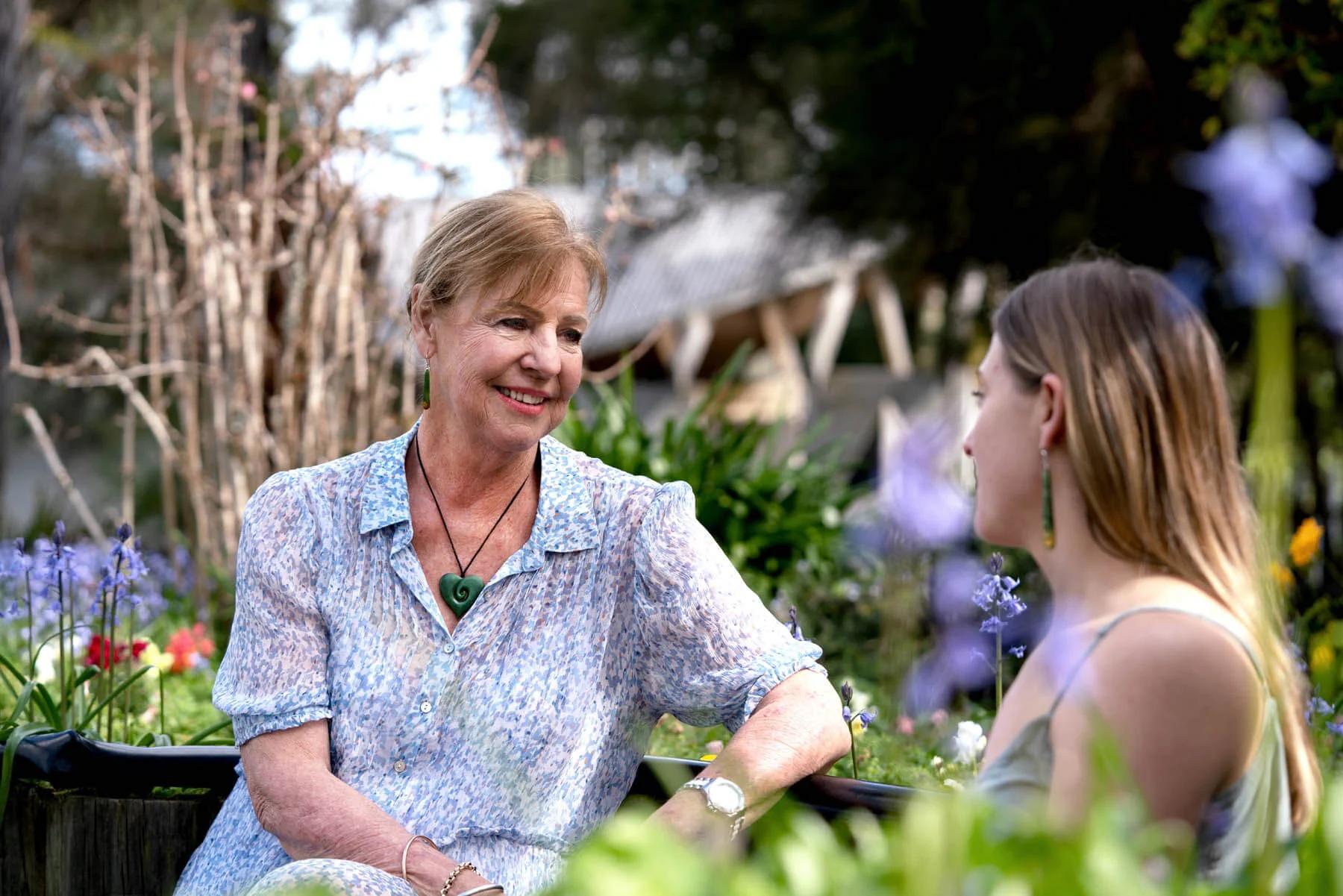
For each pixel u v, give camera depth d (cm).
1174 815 129
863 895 79
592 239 213
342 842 186
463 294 205
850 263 1449
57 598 275
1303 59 491
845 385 1529
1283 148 83
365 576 206
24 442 1094
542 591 206
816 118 1156
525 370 203
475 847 195
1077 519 143
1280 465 93
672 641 206
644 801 215
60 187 1072
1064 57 892
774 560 508
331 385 470
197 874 202
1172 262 836
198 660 365
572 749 202
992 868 79
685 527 209
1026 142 907
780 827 86
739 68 1279
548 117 1491
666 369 1616
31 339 1023
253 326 470
